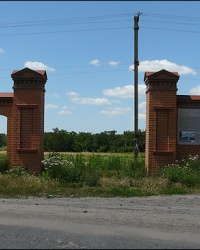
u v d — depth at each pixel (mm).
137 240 6941
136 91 22281
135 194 12297
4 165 15906
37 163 15844
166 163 15898
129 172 16172
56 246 6496
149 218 8820
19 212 9352
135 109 22141
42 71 16188
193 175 14219
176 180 14109
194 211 9672
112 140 67500
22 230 7555
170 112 16000
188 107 16234
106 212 9461
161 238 7129
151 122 15992
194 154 16156
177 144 16172
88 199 11406
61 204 10508
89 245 6574
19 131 15961
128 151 58344
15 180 13844
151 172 15812
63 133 64875
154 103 15992
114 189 12766
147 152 16109
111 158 19562
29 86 15961
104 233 7402
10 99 16141
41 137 16109
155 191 12820
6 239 6883
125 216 9008
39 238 6973
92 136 68125
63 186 13531
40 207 10031
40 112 15961
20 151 15891
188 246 6645
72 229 7691
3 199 11344
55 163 14984
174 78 15961
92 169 16391
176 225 8172
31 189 12867
